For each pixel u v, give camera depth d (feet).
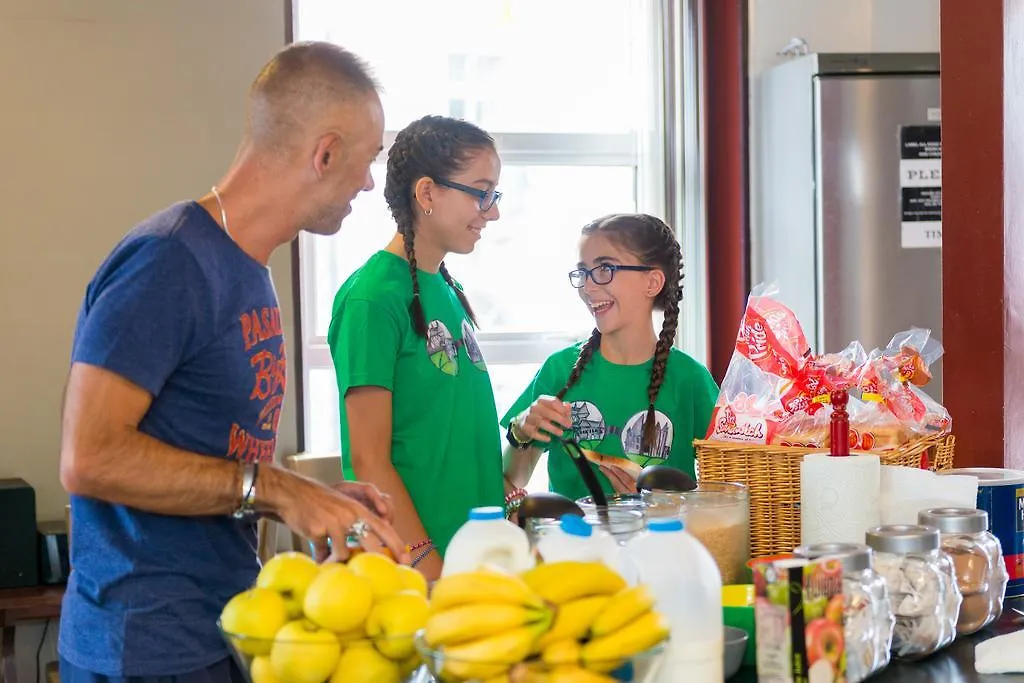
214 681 4.89
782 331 5.81
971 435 7.25
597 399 7.54
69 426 4.50
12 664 10.41
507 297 13.64
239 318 4.86
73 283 11.53
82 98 11.51
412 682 3.97
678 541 3.94
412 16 13.25
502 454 7.55
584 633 3.52
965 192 7.16
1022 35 7.01
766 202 13.33
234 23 11.86
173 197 11.75
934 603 4.46
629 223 7.48
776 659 3.88
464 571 3.92
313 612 3.70
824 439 5.61
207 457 4.62
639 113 13.32
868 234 12.23
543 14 13.58
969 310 7.20
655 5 13.12
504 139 13.47
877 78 12.17
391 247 6.96
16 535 10.10
